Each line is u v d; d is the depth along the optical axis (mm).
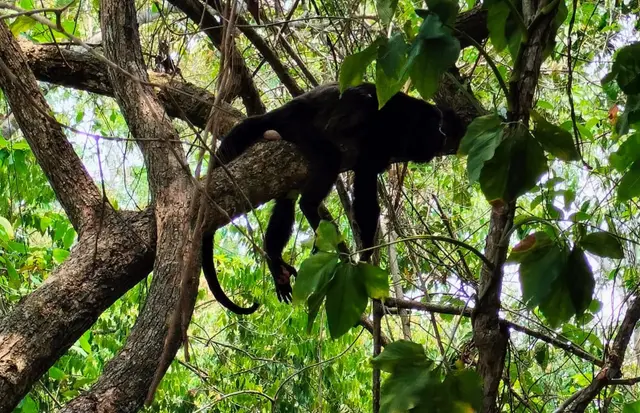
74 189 2945
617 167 1889
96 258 2697
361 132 3830
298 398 5328
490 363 2016
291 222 3961
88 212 2898
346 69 1646
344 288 1755
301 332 5359
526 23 1725
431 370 1697
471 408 1646
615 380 2363
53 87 5922
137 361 2281
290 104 3729
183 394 5621
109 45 3186
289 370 5441
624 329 2434
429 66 1557
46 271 4664
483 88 4762
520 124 1507
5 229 3732
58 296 2568
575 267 1768
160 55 4418
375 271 1749
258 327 5500
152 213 2896
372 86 3943
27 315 2500
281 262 3875
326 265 1757
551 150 1559
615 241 1771
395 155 3973
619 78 1721
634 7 4215
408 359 1713
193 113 4066
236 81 4004
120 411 2221
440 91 3912
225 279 5465
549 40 1896
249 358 5367
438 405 1655
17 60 2988
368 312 5082
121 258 2730
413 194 5004
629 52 1705
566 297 1797
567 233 1861
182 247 1970
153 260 2797
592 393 2400
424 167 5566
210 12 3916
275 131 3398
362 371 5602
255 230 5363
